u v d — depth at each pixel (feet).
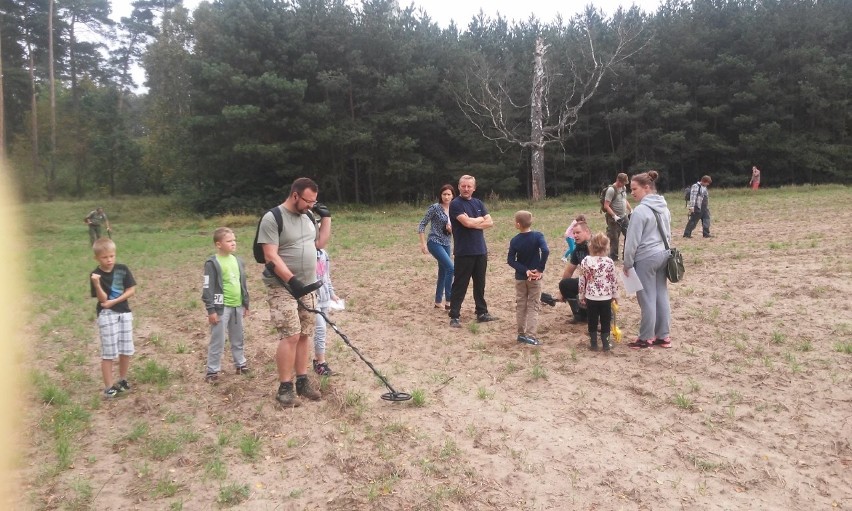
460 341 23.35
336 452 14.56
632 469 13.44
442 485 12.97
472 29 138.00
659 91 125.70
